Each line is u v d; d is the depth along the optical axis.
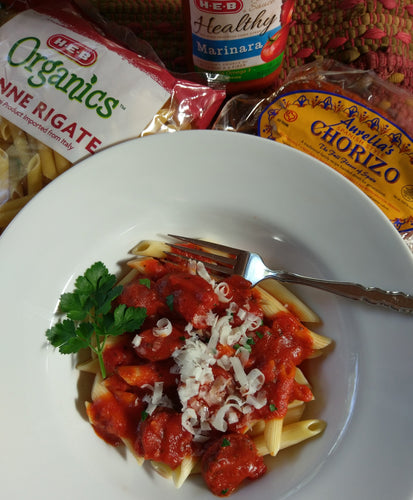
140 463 0.25
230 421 0.25
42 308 0.26
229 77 0.31
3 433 0.23
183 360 0.25
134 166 0.27
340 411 0.26
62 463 0.24
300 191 0.27
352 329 0.26
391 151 0.31
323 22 0.34
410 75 0.34
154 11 0.35
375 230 0.26
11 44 0.29
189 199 0.28
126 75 0.29
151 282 0.27
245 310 0.27
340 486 0.24
